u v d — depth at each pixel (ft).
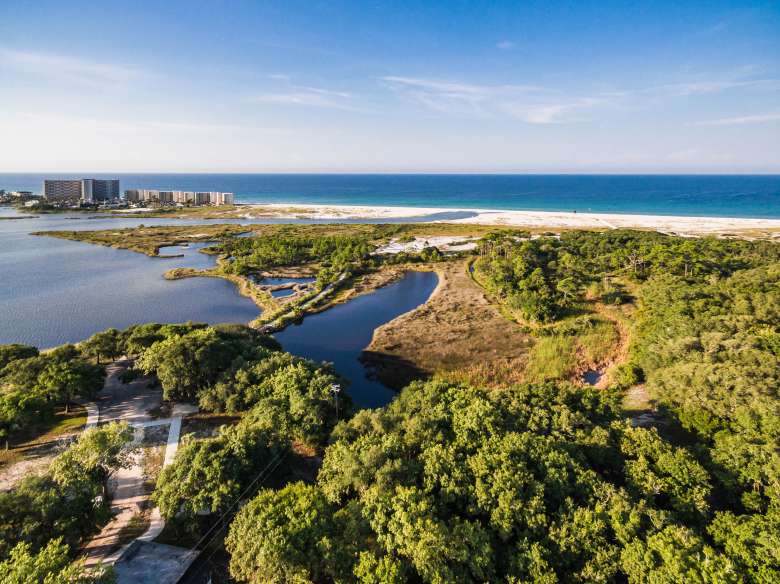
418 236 563.89
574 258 362.33
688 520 94.84
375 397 186.70
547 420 126.11
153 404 165.07
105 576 76.95
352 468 104.68
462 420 122.93
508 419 127.65
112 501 115.96
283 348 234.38
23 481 101.71
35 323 272.31
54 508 93.76
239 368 163.22
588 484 98.84
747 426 120.67
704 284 254.47
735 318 186.09
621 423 125.70
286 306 293.64
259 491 105.19
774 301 202.59
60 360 172.86
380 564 80.28
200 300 320.70
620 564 82.28
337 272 382.22
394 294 331.36
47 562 76.64
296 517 89.15
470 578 82.53
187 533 102.83
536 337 235.40
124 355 203.72
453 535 86.33
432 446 113.50
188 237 565.94
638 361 184.34
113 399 168.55
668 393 147.54
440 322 262.26
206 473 104.58
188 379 160.86
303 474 126.41
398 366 209.97
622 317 243.40
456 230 600.80
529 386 147.54
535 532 89.30
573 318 253.24
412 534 84.17
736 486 105.09
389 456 109.50
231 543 90.53
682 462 105.19
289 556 81.00
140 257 460.14
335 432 129.08
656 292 244.42
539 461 104.83
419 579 85.15
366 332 256.93
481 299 303.48
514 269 338.95
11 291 335.67
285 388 146.92
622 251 361.92
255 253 441.27
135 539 102.27
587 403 136.87
